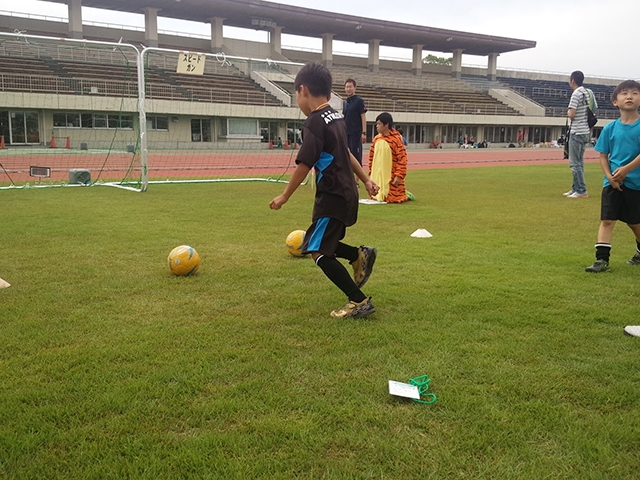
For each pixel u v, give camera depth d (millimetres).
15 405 2311
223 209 8398
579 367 2719
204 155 27688
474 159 27875
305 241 3449
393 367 2705
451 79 57219
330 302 3768
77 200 9359
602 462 1945
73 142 31359
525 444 2049
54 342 3004
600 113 56125
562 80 66750
